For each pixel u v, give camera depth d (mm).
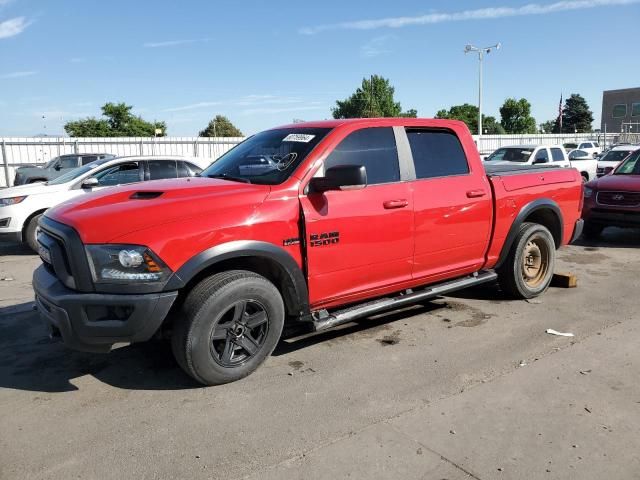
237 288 3723
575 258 8328
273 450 3051
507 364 4203
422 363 4238
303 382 3916
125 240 3432
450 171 5023
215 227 3633
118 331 3463
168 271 3482
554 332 4891
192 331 3625
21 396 3770
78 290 3477
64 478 2822
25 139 25500
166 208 3617
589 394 3691
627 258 8289
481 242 5281
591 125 88438
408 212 4578
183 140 28719
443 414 3432
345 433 3221
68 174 10094
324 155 4203
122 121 53375
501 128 73438
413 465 2893
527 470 2848
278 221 3877
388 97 71062
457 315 5438
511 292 5848
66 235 3484
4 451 3078
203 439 3176
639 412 3445
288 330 4398
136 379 4012
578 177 6363
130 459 2984
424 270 4871
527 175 5734
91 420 3420
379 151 4539
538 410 3473
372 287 4516
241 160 4660
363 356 4395
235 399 3666
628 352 4422
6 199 9219
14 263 8609
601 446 3064
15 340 4867
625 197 9312
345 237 4211
